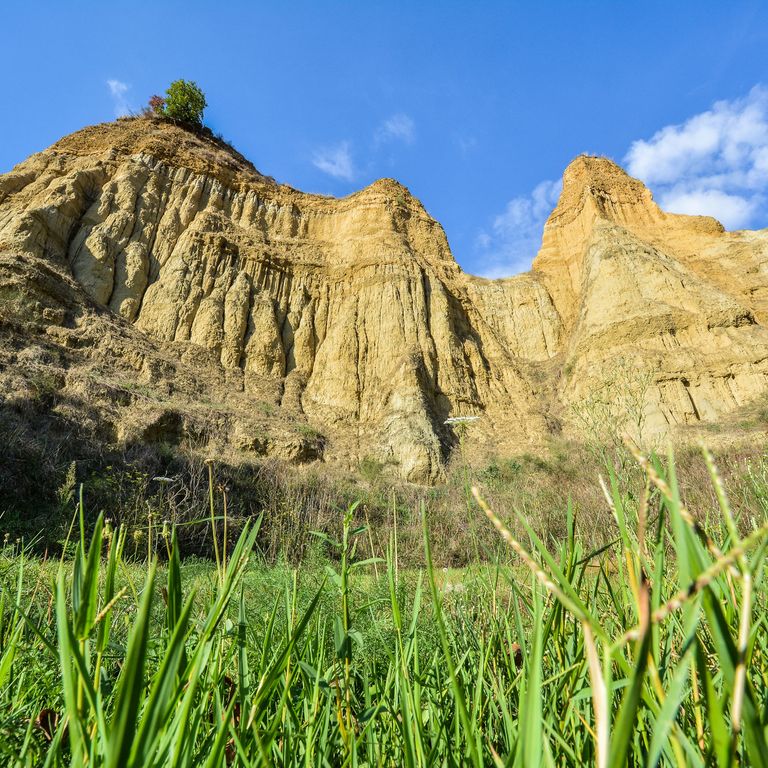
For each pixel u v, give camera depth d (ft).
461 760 3.39
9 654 3.64
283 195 158.81
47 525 31.76
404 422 107.45
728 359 114.11
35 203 116.57
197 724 2.85
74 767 1.92
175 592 2.57
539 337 155.22
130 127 152.66
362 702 5.10
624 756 1.04
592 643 1.37
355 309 136.36
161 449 70.44
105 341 95.09
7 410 61.21
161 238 126.72
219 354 113.70
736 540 1.29
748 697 1.15
